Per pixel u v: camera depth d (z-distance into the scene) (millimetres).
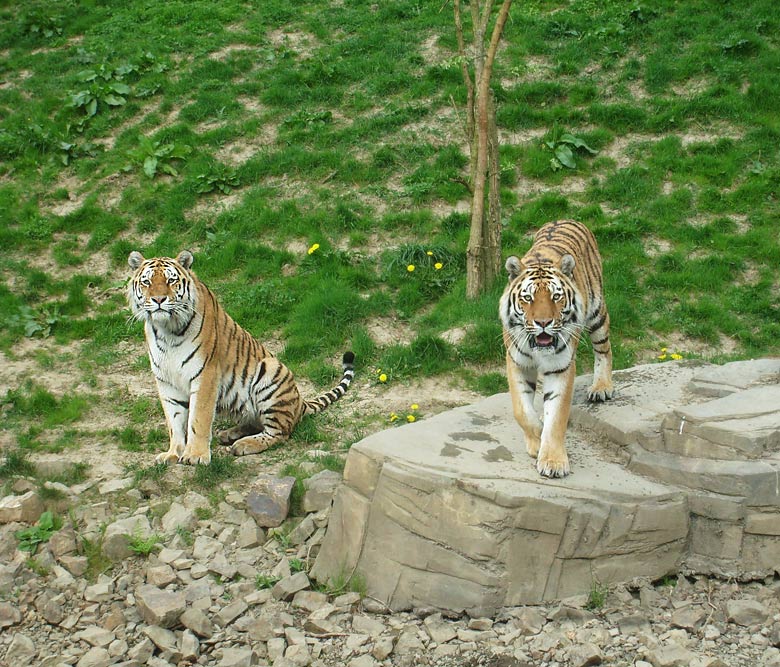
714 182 10055
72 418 7277
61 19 14297
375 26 13445
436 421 5828
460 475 4965
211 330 6523
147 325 6445
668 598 4906
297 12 14117
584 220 9648
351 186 10523
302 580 5238
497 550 4848
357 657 4648
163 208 10305
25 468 6445
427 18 13445
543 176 10453
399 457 5152
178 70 12852
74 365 8180
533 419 5266
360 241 9664
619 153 10664
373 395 7594
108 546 5520
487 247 8625
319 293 8781
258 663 4719
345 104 11844
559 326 4996
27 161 11234
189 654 4734
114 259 9719
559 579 4926
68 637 4969
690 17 12695
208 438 6535
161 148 11109
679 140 10602
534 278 5133
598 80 11789
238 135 11398
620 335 8195
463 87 11672
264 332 8578
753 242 9227
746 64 11609
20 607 5184
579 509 4871
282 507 5785
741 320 8406
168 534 5727
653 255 9219
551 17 13117
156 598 5043
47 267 9711
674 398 5977
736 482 4980
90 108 11992
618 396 6109
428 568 4988
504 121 11141
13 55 13547
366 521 5203
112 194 10742
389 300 8742
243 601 5137
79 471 6457
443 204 10172
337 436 7000
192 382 6461
